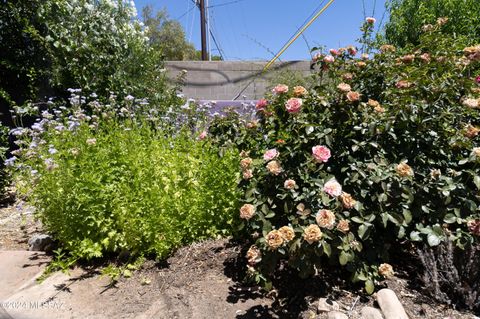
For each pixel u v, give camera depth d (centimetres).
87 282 222
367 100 236
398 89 221
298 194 187
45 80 530
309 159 191
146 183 245
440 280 193
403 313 170
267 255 179
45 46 497
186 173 270
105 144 282
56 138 303
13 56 499
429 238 180
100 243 240
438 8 459
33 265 246
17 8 483
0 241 292
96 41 536
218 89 723
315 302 188
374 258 197
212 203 254
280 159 199
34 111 439
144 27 659
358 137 209
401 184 185
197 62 718
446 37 265
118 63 558
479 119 244
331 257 184
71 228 241
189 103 431
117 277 223
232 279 218
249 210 187
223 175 251
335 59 254
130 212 234
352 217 183
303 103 204
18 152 312
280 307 190
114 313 191
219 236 256
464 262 191
